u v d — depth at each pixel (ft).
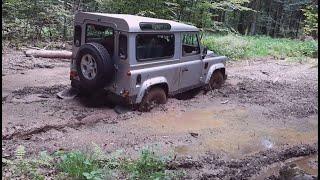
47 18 60.08
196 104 31.81
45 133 23.38
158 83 28.55
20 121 24.32
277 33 122.01
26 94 31.04
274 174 20.18
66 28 62.44
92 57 26.35
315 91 40.06
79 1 69.31
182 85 31.53
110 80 27.12
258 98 35.09
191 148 23.02
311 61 63.72
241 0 67.77
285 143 24.95
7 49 50.83
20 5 58.65
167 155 21.44
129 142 23.06
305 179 18.71
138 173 18.34
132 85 26.63
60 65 45.98
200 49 33.12
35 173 17.56
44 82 36.52
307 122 29.45
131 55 26.27
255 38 88.84
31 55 48.42
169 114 28.50
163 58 28.99
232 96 35.17
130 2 59.82
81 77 27.32
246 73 50.31
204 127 26.71
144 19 28.17
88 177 16.66
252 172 20.12
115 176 17.78
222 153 22.66
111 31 27.07
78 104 28.84
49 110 27.04
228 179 19.07
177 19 63.67
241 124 27.91
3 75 38.06
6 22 57.72
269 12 121.60
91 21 27.84
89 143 22.49
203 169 20.16
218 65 35.91
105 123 25.80
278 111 31.60
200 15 66.28
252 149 23.59
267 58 65.16
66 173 17.88
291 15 122.93
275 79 47.06
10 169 17.94
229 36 74.49
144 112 28.17
